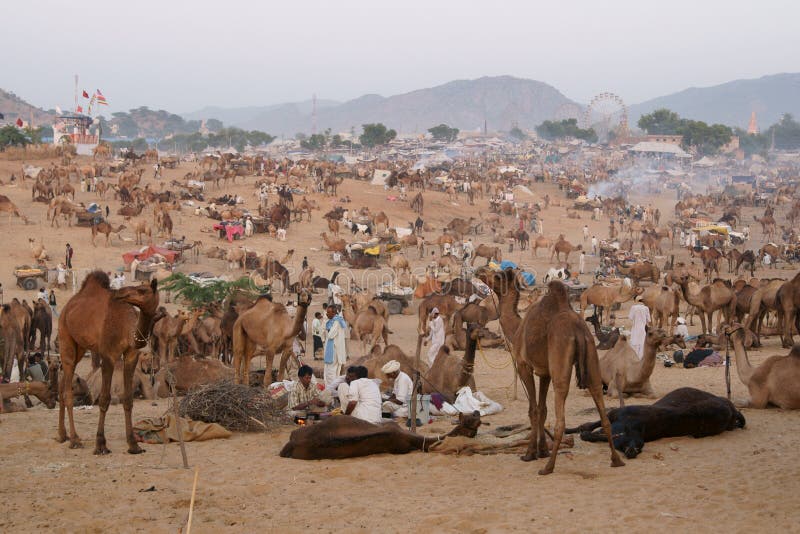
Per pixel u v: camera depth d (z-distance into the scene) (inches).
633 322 751.7
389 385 583.2
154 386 634.8
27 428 489.4
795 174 6289.4
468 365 543.2
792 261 2245.3
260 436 463.5
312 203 2596.0
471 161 5723.4
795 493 313.0
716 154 7460.6
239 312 836.0
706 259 1967.3
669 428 416.5
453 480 359.3
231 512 318.0
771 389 502.0
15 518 308.5
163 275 1541.6
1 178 2583.7
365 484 357.1
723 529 276.2
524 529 285.9
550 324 368.8
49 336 995.3
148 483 359.3
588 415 512.7
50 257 1721.2
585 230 2672.2
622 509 304.0
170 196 2394.2
